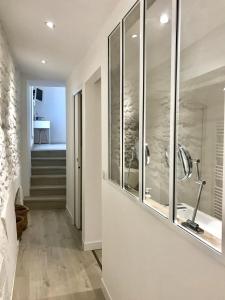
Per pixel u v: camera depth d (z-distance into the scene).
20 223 3.96
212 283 1.05
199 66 1.54
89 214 3.74
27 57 3.79
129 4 1.94
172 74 1.54
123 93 2.17
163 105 1.75
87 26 2.62
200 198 1.39
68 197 5.48
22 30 2.74
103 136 2.71
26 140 5.84
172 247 1.38
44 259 3.47
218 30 1.48
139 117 1.90
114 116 2.45
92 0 2.11
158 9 1.76
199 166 1.46
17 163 4.53
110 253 2.56
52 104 9.95
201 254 1.12
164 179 1.63
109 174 2.57
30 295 2.70
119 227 2.27
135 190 1.93
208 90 1.52
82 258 3.51
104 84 2.61
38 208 5.77
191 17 1.51
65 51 3.44
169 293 1.42
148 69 1.83
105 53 2.53
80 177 4.47
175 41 1.51
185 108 1.55
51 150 7.01
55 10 2.29
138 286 1.86
